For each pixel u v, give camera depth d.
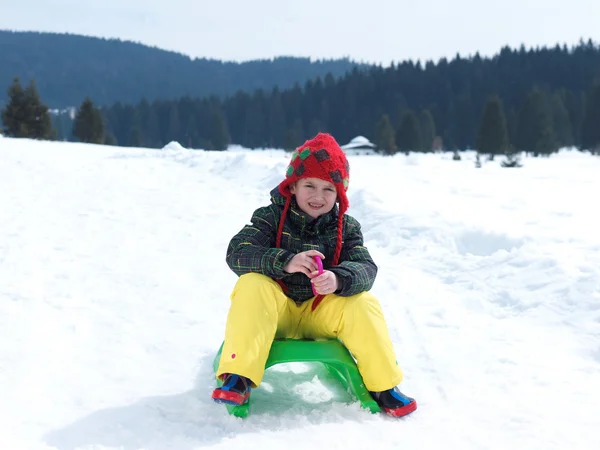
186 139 114.38
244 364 2.38
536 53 103.00
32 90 44.06
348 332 2.56
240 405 2.41
